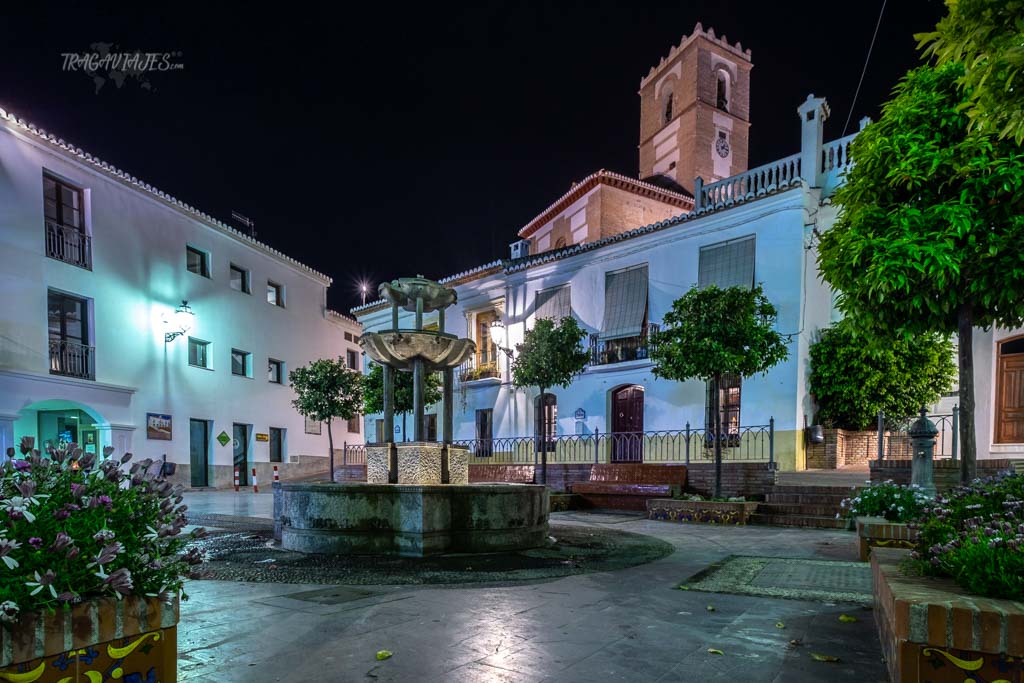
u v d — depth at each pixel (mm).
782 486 12008
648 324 17859
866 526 6750
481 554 7172
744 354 10969
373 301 28812
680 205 27141
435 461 8336
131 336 19734
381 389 20203
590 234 25719
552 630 4074
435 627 4117
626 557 7129
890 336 6516
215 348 23406
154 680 2379
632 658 3514
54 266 17266
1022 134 3174
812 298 15172
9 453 2574
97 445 18516
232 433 24062
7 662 1957
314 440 28891
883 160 5785
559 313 20625
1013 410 12492
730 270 16281
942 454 13539
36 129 16781
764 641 3830
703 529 10258
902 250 5422
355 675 3230
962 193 5309
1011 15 3049
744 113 33812
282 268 27859
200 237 23016
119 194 19609
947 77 5531
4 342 15766
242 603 4766
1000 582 2547
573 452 19250
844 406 14406
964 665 2381
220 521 11055
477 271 23016
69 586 2119
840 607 4707
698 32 32125
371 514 7105
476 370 22594
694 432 16359
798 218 15023
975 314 6051
